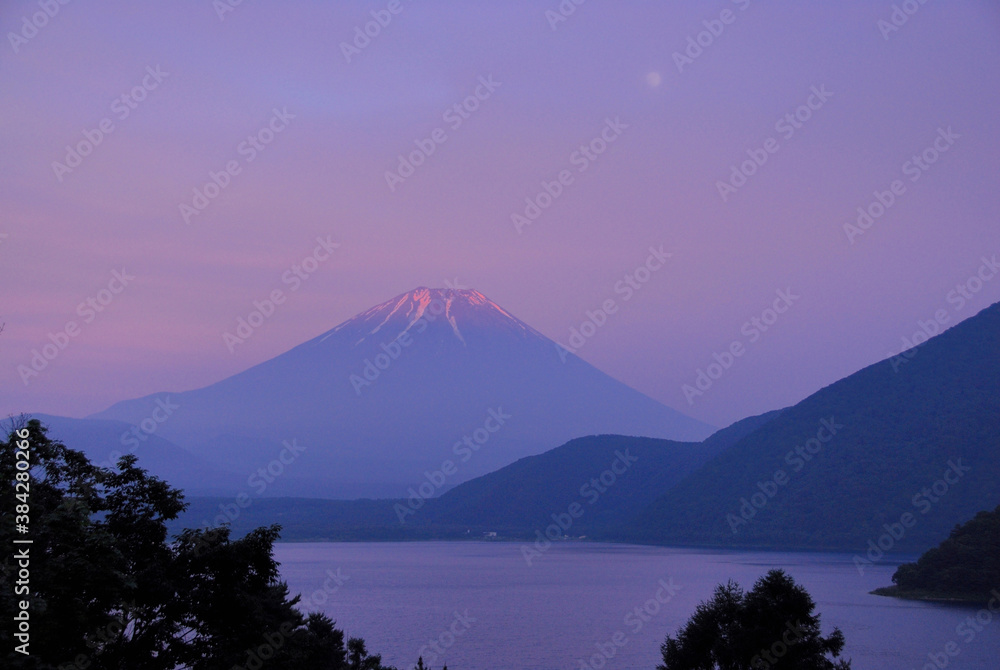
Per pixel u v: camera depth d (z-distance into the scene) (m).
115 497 33.16
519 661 96.75
